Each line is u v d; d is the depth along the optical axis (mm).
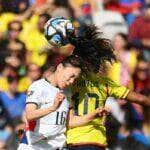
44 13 34938
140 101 21188
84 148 20344
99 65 20859
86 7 37688
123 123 31703
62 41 21438
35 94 19750
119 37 34656
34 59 32031
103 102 21016
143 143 31984
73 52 20375
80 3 37625
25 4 35906
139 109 32125
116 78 33344
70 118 20406
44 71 31750
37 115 19125
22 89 31688
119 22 37219
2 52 32656
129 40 36062
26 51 32656
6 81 31609
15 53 32500
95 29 21062
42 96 19812
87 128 20484
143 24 37031
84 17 36750
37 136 20078
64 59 19984
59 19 21922
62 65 19891
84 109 20734
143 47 35719
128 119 31891
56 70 20000
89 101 20797
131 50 34906
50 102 19875
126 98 21125
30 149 20125
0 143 28812
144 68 34375
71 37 21016
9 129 29984
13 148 28344
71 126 20359
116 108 31594
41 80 20109
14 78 31734
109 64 22656
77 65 19781
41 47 32000
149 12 37594
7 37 33812
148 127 32281
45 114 19031
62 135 20422
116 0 38531
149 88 34344
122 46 34625
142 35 36656
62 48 21297
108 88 21062
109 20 37156
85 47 20578
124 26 37344
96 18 37094
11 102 30984
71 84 20328
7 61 32156
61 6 36656
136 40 36469
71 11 36562
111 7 38406
